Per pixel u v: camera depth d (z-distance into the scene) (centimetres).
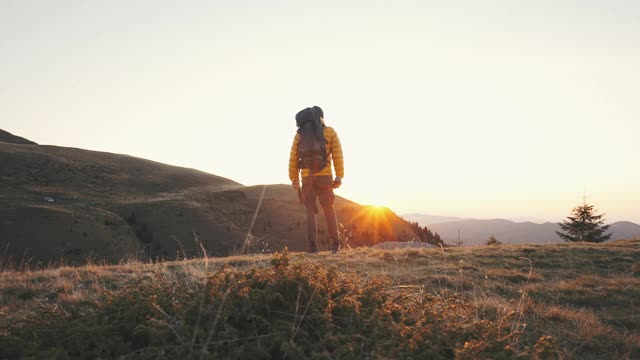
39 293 463
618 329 377
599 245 995
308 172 806
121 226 10588
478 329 249
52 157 16075
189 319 227
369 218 13562
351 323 246
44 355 200
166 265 609
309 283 262
